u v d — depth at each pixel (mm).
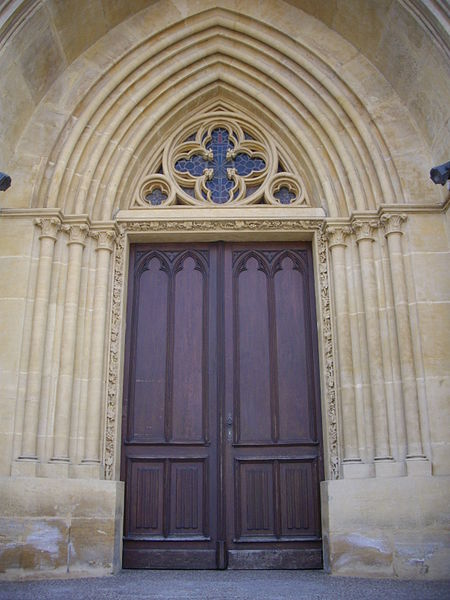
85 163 6992
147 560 6246
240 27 7422
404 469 5895
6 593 4668
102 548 5715
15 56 6383
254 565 6219
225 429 6629
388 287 6500
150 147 7461
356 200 6816
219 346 6883
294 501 6434
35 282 6449
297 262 7234
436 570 5434
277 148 7512
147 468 6547
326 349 6621
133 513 6398
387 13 6582
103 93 7156
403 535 5562
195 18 7469
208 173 7441
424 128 6859
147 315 7051
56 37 6785
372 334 6355
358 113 7062
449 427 5922
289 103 7312
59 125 7035
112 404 6457
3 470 5840
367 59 7266
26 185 6770
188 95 7488
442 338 6207
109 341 6633
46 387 6219
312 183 7230
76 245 6645
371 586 4996
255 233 7113
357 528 5680
